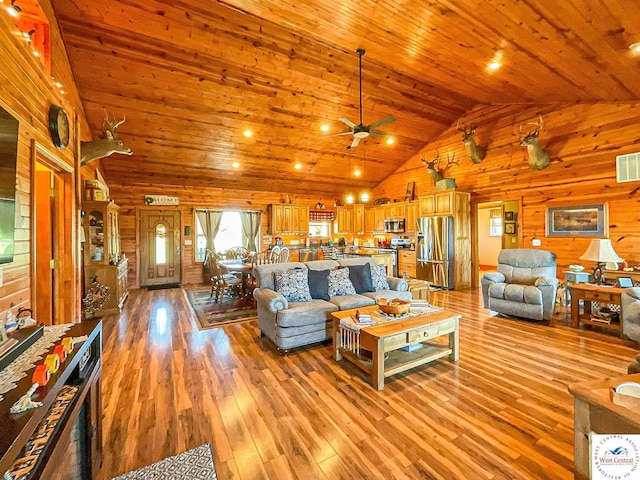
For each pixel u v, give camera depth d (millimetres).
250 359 3084
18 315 1787
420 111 6117
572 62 3357
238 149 6348
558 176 5129
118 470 1633
